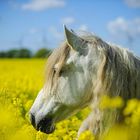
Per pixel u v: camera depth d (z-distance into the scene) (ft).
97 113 15.67
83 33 17.16
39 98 17.24
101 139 15.61
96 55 16.33
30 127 18.10
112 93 15.58
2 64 103.30
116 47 16.58
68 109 17.01
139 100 15.87
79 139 14.11
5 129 16.17
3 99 20.12
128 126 15.08
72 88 16.57
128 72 15.96
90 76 16.37
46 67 16.76
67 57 16.58
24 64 102.83
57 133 19.51
